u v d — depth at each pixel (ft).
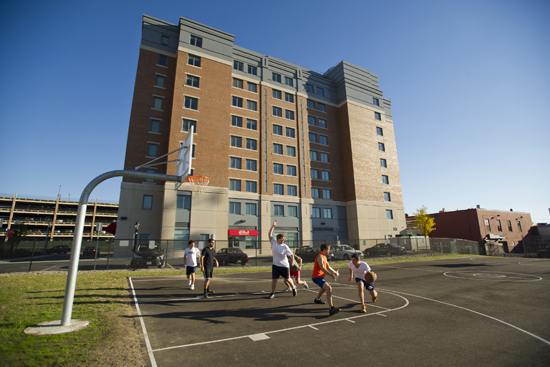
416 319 22.33
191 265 35.04
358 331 19.35
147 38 109.70
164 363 14.14
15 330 17.75
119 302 26.78
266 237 113.70
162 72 109.50
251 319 21.95
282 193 123.65
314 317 22.62
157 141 103.19
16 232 160.15
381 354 15.60
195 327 19.94
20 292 29.94
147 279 43.42
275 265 29.68
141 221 95.61
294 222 122.93
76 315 21.63
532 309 25.62
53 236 208.13
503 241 157.58
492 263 73.56
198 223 97.71
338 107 152.05
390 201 147.84
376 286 38.29
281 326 20.29
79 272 51.57
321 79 150.00
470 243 122.93
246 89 125.18
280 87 134.51
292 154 131.54
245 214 112.68
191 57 111.24
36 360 13.58
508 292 33.83
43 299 26.68
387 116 161.68
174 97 103.19
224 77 115.44
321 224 130.21
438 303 27.94
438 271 55.83
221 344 16.85
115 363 13.83
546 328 20.18
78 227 20.83
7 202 210.59
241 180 114.93
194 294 31.71
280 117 130.93
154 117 104.42
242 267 63.10
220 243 100.07
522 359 14.99
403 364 14.38
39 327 18.69
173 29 115.14
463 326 20.62
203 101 108.27
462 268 61.16
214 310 24.63
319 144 140.15
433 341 17.60
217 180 104.37
